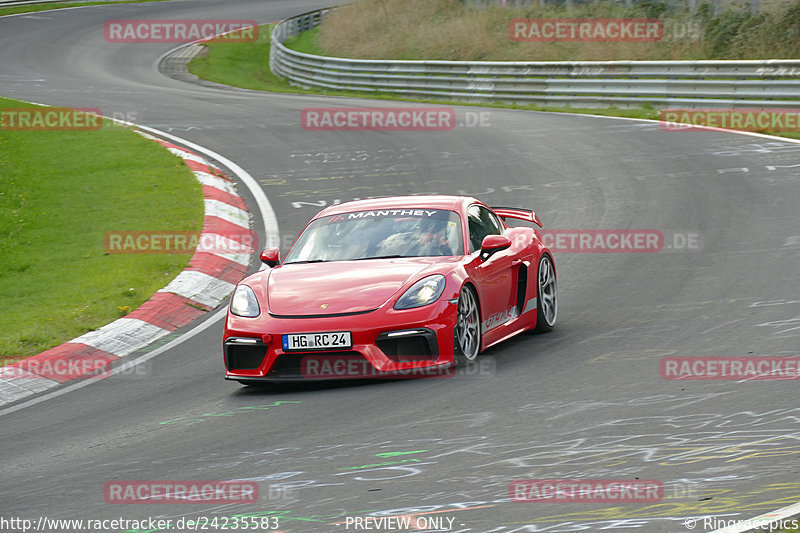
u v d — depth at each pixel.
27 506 18.39
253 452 20.55
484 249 28.28
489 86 97.81
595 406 21.70
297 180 60.94
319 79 119.62
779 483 16.25
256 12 195.12
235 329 26.03
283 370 25.59
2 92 106.81
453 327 25.55
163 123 84.62
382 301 25.38
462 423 21.22
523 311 29.91
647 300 32.84
